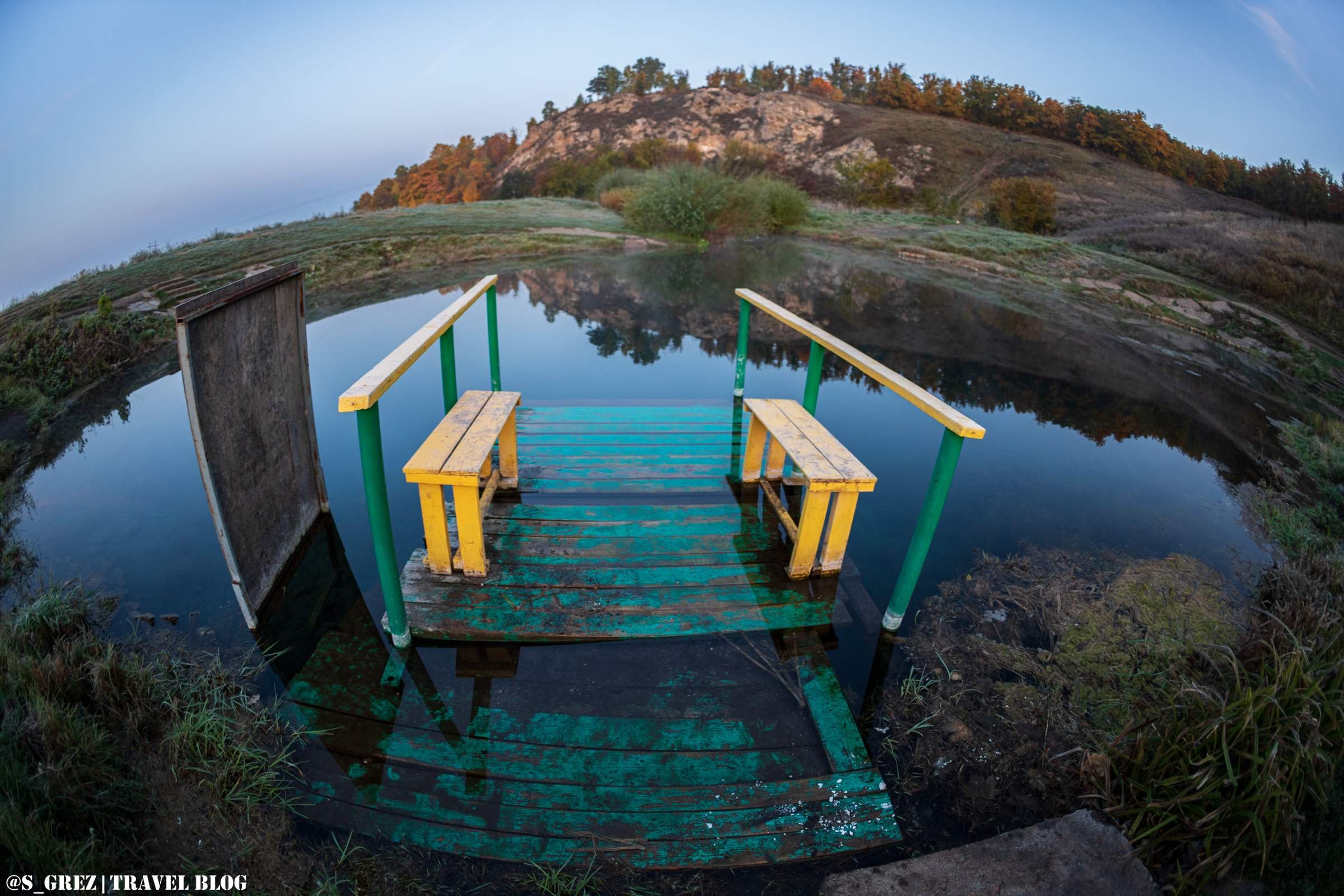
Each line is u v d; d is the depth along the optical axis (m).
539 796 2.09
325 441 4.84
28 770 2.00
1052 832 2.02
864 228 17.09
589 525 3.61
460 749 2.25
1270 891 1.88
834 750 2.30
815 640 2.83
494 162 60.75
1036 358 7.55
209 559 3.35
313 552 3.37
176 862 1.83
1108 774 2.14
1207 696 2.23
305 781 2.11
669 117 44.06
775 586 3.17
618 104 48.34
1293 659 2.25
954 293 10.84
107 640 2.71
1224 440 5.50
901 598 2.83
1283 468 4.98
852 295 10.52
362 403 2.09
